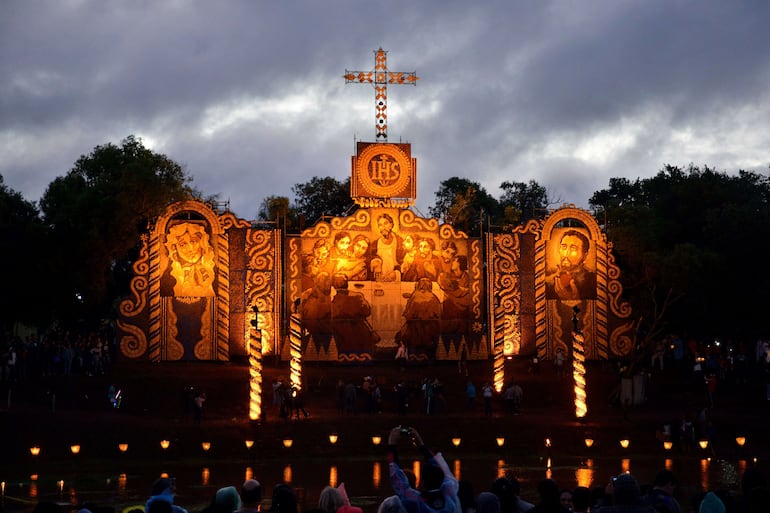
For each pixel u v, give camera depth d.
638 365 61.34
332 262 64.19
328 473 38.50
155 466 40.88
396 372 61.09
